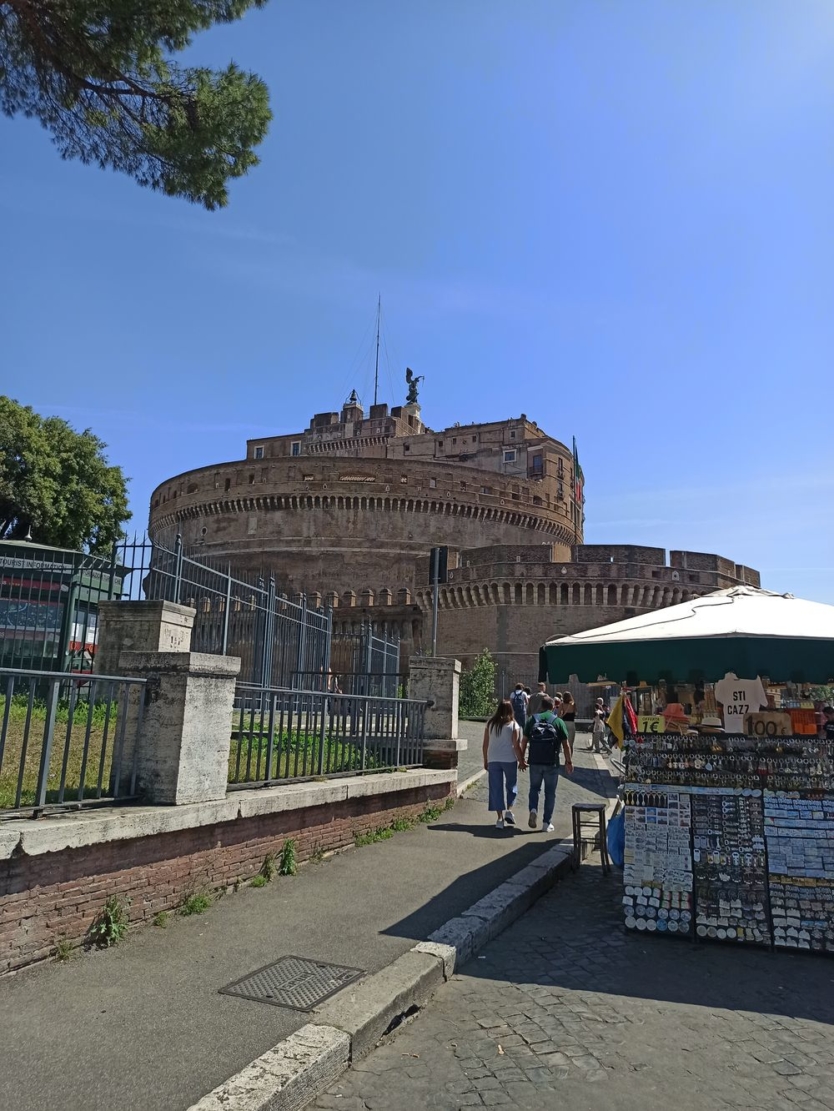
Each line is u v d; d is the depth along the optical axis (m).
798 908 6.23
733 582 54.12
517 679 49.16
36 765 8.49
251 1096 3.53
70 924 5.23
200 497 72.56
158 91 11.57
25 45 10.54
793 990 5.44
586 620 49.94
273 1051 3.97
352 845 9.35
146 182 12.12
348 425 90.56
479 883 7.77
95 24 10.56
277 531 68.25
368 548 66.62
